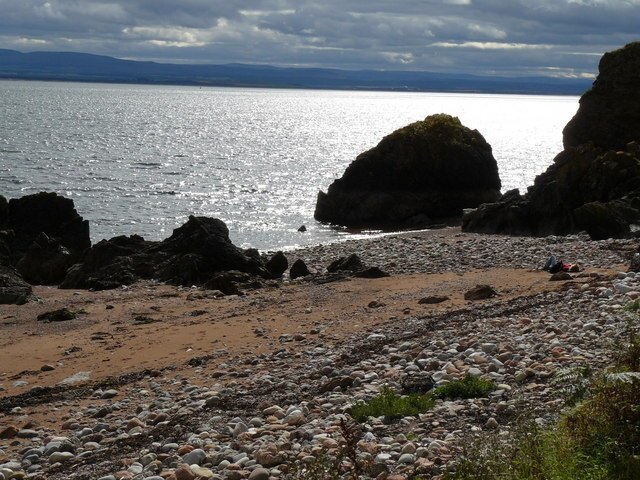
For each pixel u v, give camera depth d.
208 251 31.84
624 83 50.62
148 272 32.16
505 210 45.03
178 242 33.19
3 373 18.28
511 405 10.86
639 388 8.75
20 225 39.75
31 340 21.62
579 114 52.12
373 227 56.12
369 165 58.62
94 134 136.75
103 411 14.52
